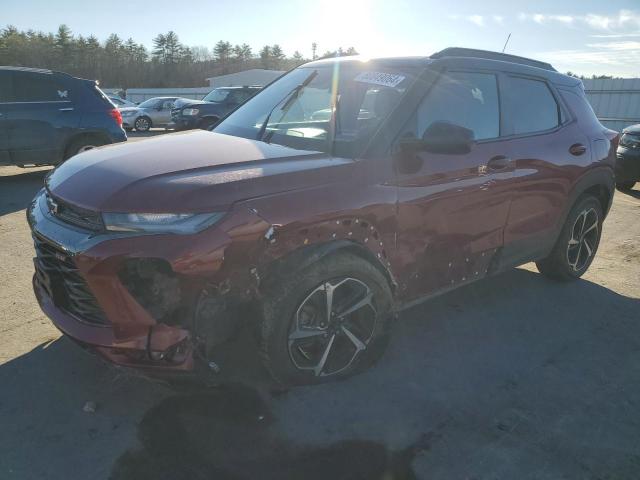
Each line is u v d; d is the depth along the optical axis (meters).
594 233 4.96
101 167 2.88
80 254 2.47
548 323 4.07
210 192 2.57
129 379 3.08
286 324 2.77
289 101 3.84
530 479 2.47
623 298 4.63
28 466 2.43
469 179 3.49
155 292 2.46
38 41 88.81
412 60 3.62
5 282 4.49
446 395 3.08
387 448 2.62
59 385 3.01
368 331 3.15
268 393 2.99
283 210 2.67
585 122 4.62
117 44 94.06
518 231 4.01
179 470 2.43
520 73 4.12
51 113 8.73
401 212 3.14
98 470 2.42
